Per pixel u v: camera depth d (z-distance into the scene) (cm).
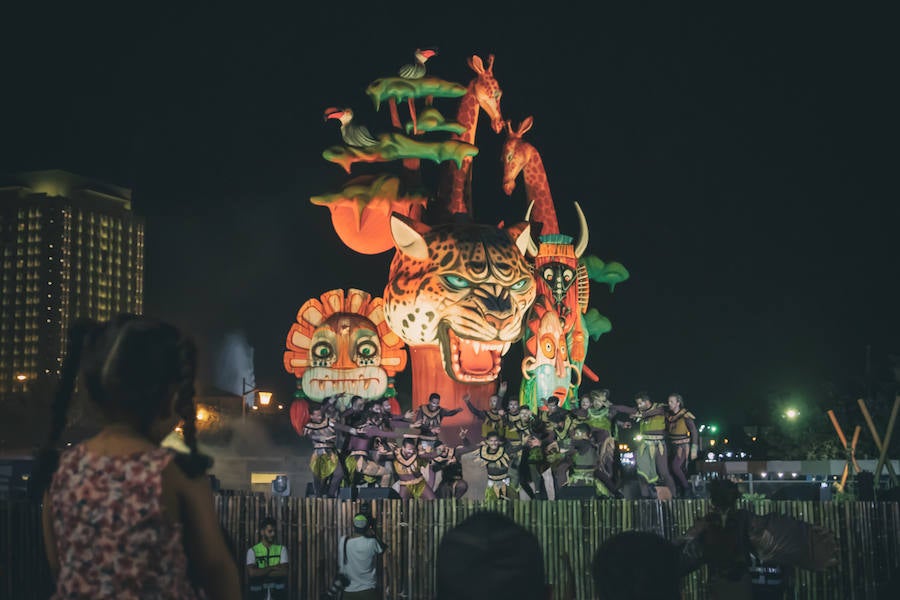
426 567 1633
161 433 358
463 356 2578
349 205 2773
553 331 2741
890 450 3278
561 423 2200
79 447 341
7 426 9856
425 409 2225
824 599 1596
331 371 2684
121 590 317
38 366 16700
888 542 1659
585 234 2959
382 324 2742
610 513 1648
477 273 2552
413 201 2766
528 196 3023
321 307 2741
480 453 2166
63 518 327
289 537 1695
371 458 2152
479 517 282
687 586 1645
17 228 17138
